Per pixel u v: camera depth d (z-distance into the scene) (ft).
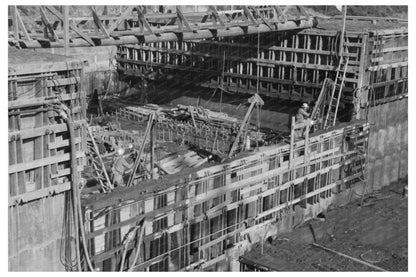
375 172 84.12
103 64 109.60
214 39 95.30
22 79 43.96
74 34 63.31
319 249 63.52
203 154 68.95
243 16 86.12
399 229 68.90
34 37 61.00
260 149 65.16
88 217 48.62
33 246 46.19
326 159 72.54
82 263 49.19
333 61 81.56
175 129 81.10
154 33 65.26
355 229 68.85
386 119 84.89
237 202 60.80
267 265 59.41
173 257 55.47
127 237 51.29
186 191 55.83
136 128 86.28
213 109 98.17
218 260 59.88
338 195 76.07
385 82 82.64
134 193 51.49
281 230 67.56
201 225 57.72
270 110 90.94
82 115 48.14
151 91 106.63
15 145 43.98
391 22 96.27
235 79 95.04
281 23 78.28
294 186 68.64
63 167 47.73
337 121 81.82
